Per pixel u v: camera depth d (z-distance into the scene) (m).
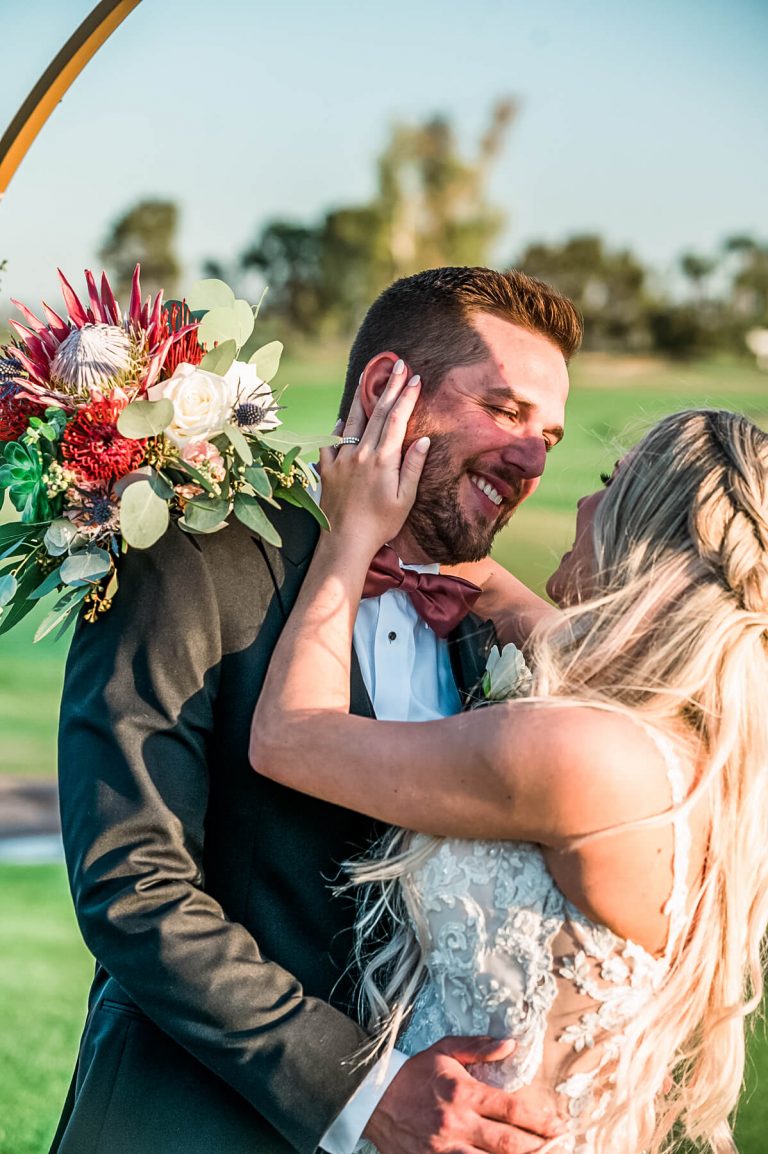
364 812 1.77
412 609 2.13
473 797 1.71
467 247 32.25
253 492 1.86
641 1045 1.76
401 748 1.75
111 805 1.74
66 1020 4.74
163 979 1.69
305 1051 1.71
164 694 1.79
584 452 16.06
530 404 2.12
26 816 7.96
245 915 1.84
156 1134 1.78
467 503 2.14
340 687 1.85
